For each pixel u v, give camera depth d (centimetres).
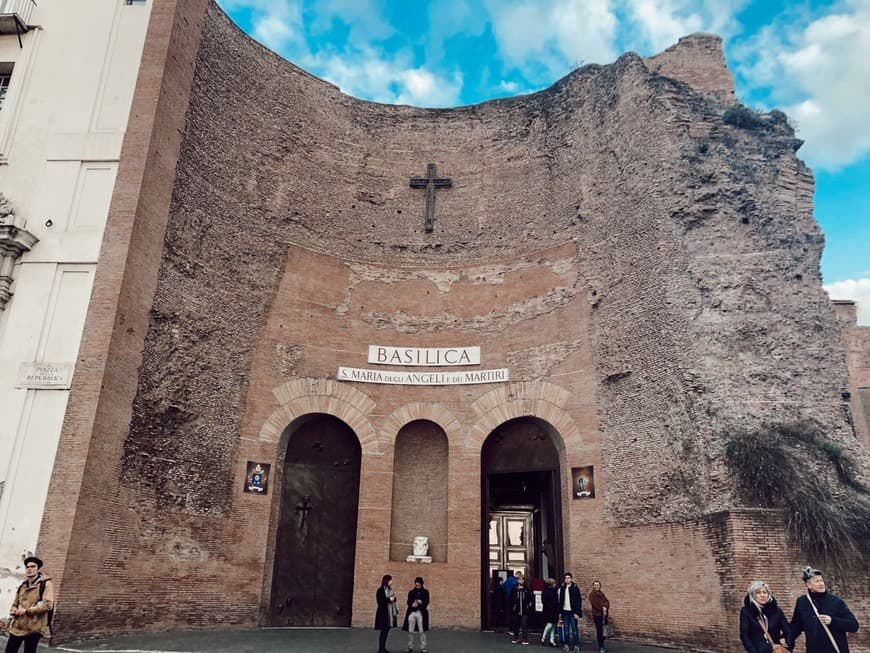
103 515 1642
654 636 1712
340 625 2073
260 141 2378
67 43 2119
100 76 2059
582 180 2389
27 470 1619
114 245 1833
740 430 1700
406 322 2419
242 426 2080
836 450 1639
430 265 2514
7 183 1942
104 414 1681
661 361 1922
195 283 2048
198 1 2244
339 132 2619
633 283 2083
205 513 1916
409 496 2248
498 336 2352
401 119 2728
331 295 2381
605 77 2442
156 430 1844
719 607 1551
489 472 2270
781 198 2075
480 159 2669
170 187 2017
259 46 2472
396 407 2281
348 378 2289
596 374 2105
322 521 2183
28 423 1667
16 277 1828
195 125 2161
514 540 2253
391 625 1492
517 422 2289
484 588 2133
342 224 2503
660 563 1758
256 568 1980
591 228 2289
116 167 1934
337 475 2250
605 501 1961
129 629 1655
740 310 1889
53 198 1911
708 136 2161
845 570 1452
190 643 1534
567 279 2292
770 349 1839
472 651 1575
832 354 1844
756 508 1545
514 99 2711
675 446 1812
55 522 1552
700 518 1667
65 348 1736
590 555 1942
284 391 2188
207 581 1869
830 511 1500
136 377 1808
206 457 1961
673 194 2064
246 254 2231
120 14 2141
